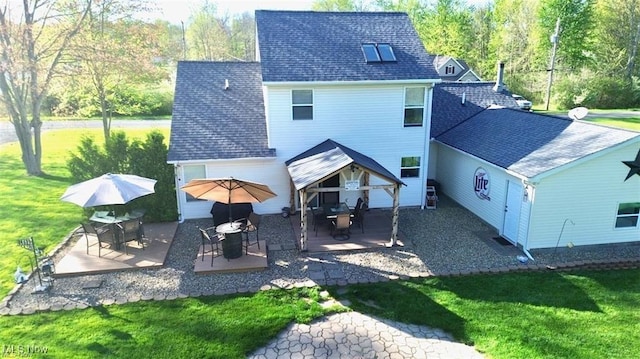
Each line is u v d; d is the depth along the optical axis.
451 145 17.33
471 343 8.24
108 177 11.84
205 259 11.91
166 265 11.77
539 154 13.05
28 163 21.45
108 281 10.81
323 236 13.74
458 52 60.81
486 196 14.94
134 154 14.63
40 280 10.38
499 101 21.19
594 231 12.88
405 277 10.99
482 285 10.58
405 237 13.74
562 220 12.55
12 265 11.77
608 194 12.52
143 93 39.25
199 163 14.91
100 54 23.20
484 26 63.78
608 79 46.72
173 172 15.04
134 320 8.97
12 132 32.88
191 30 60.00
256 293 10.18
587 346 8.05
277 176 15.80
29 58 20.64
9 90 20.72
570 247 12.82
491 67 58.72
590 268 11.58
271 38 16.09
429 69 15.66
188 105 16.64
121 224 12.27
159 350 7.96
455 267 11.59
